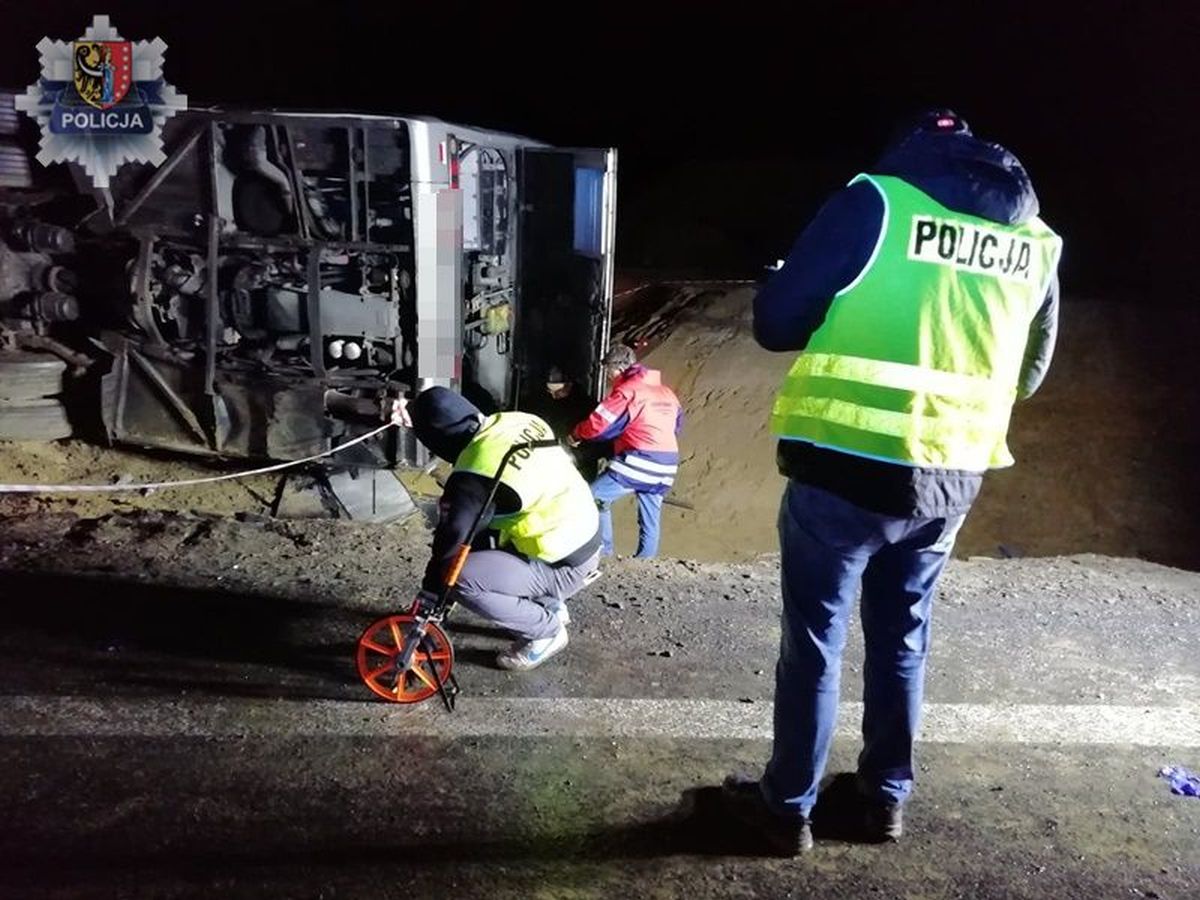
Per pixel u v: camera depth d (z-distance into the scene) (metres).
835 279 2.47
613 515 9.26
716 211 18.12
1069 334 11.47
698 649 4.17
